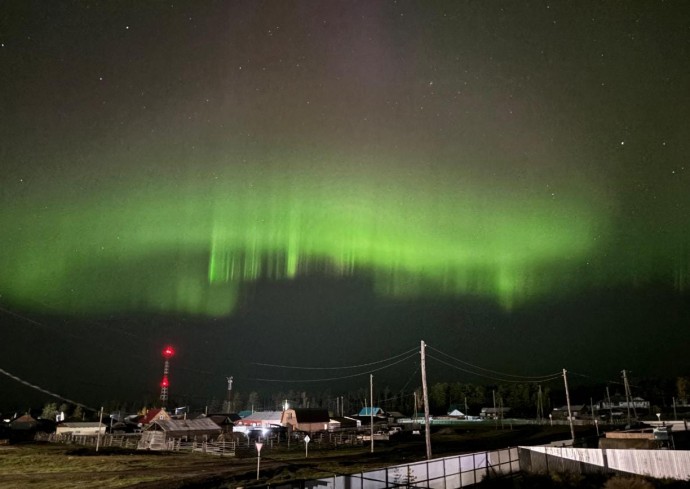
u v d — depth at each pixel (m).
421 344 36.44
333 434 75.38
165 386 108.75
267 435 70.56
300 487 20.45
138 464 41.72
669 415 89.56
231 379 107.00
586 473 34.03
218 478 33.00
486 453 31.16
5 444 60.81
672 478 30.47
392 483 24.05
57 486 30.16
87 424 96.00
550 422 90.56
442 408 164.25
